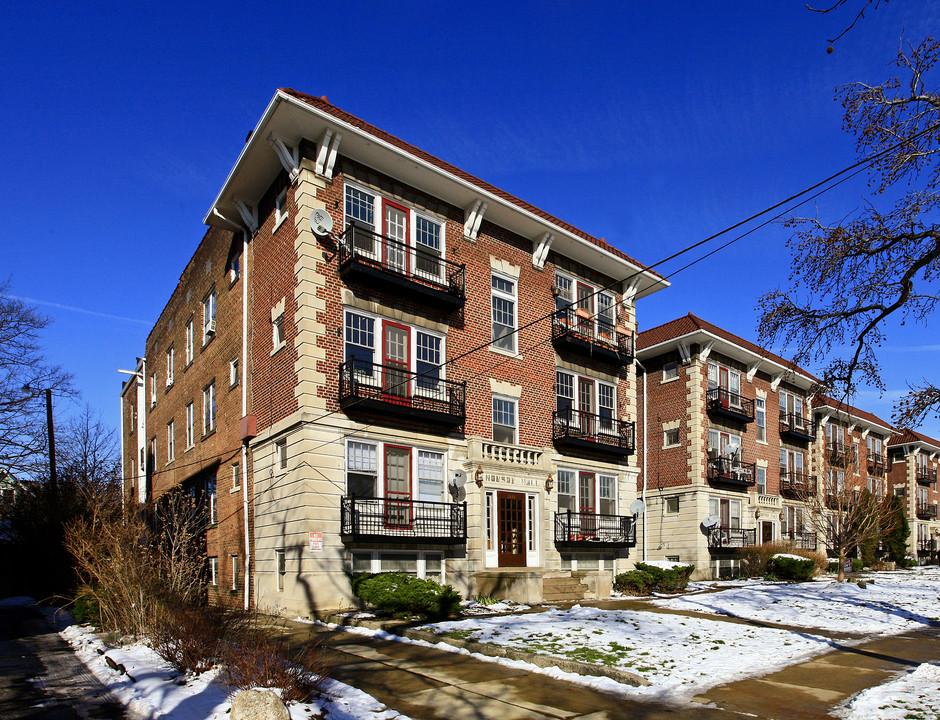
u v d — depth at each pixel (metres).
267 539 18.23
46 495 24.23
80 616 14.80
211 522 23.12
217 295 24.58
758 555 31.64
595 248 24.59
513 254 23.08
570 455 23.55
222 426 22.64
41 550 22.59
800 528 37.16
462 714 8.14
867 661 11.63
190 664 9.23
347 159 19.02
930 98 11.74
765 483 36.44
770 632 14.30
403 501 17.48
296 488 16.83
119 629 12.21
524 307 23.06
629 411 26.30
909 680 9.91
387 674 10.08
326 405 17.27
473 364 20.98
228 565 20.84
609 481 24.94
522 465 21.12
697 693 9.24
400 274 18.80
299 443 16.92
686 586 25.16
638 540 32.41
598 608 17.69
